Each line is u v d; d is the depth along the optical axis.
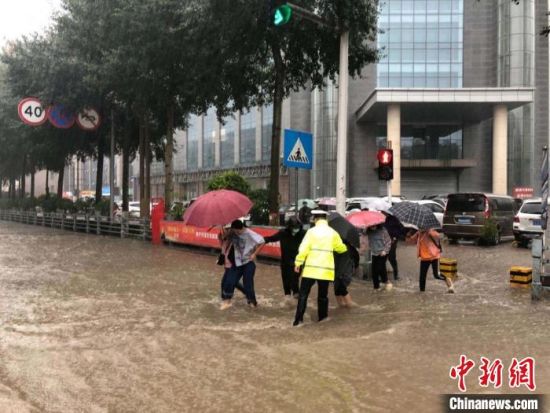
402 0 46.47
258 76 20.61
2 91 33.12
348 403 4.79
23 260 15.90
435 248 10.22
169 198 23.62
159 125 29.38
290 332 7.38
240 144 61.16
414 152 47.69
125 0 18.89
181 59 19.70
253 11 15.34
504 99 39.31
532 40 45.09
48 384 5.41
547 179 10.80
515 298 9.59
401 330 7.35
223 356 6.28
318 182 46.66
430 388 5.15
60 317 8.39
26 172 48.22
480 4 46.09
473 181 47.16
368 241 11.32
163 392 5.15
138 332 7.45
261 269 13.69
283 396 4.98
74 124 29.44
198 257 16.75
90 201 35.94
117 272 13.31
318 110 46.62
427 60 46.34
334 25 12.13
